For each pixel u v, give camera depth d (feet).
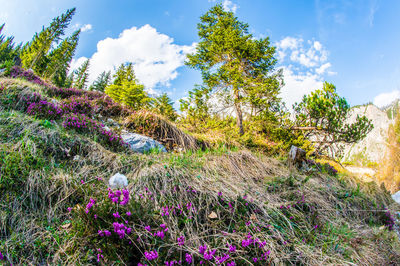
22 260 5.09
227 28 45.39
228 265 5.30
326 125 32.78
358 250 7.64
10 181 6.89
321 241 7.64
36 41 110.52
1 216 5.95
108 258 5.23
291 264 6.24
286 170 13.70
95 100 21.35
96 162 10.27
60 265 5.16
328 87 32.63
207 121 35.94
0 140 8.87
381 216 11.03
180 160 11.47
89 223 5.68
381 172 22.56
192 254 5.44
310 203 9.75
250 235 6.61
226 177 10.87
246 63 46.52
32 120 11.05
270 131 36.52
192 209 7.46
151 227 6.25
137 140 15.70
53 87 26.78
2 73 22.95
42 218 6.42
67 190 7.39
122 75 97.45
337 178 15.55
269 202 9.06
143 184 8.61
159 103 33.35
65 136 10.93
